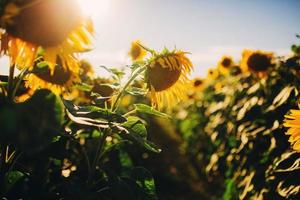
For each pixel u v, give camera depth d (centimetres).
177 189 324
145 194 102
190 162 425
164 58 100
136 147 262
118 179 99
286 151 166
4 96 79
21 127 64
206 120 388
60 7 72
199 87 468
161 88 103
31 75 92
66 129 108
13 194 101
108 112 91
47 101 70
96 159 107
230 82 331
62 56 75
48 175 116
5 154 89
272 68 226
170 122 667
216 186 341
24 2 69
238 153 215
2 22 68
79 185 96
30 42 72
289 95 160
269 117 193
